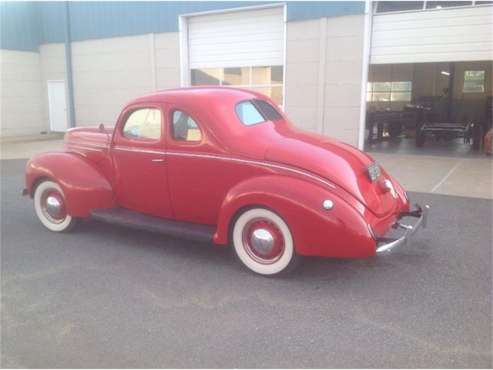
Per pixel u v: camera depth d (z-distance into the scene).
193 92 4.48
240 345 2.95
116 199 5.00
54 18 16.50
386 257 4.39
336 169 3.77
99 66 15.63
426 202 6.48
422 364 2.72
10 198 7.20
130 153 4.68
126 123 4.75
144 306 3.49
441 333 3.04
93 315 3.37
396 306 3.43
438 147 12.58
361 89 11.02
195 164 4.22
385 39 10.90
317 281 3.88
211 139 4.13
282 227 3.77
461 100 16.36
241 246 4.04
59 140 15.51
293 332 3.09
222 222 4.00
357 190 3.73
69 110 16.53
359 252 3.57
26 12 16.62
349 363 2.74
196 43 13.84
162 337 3.05
